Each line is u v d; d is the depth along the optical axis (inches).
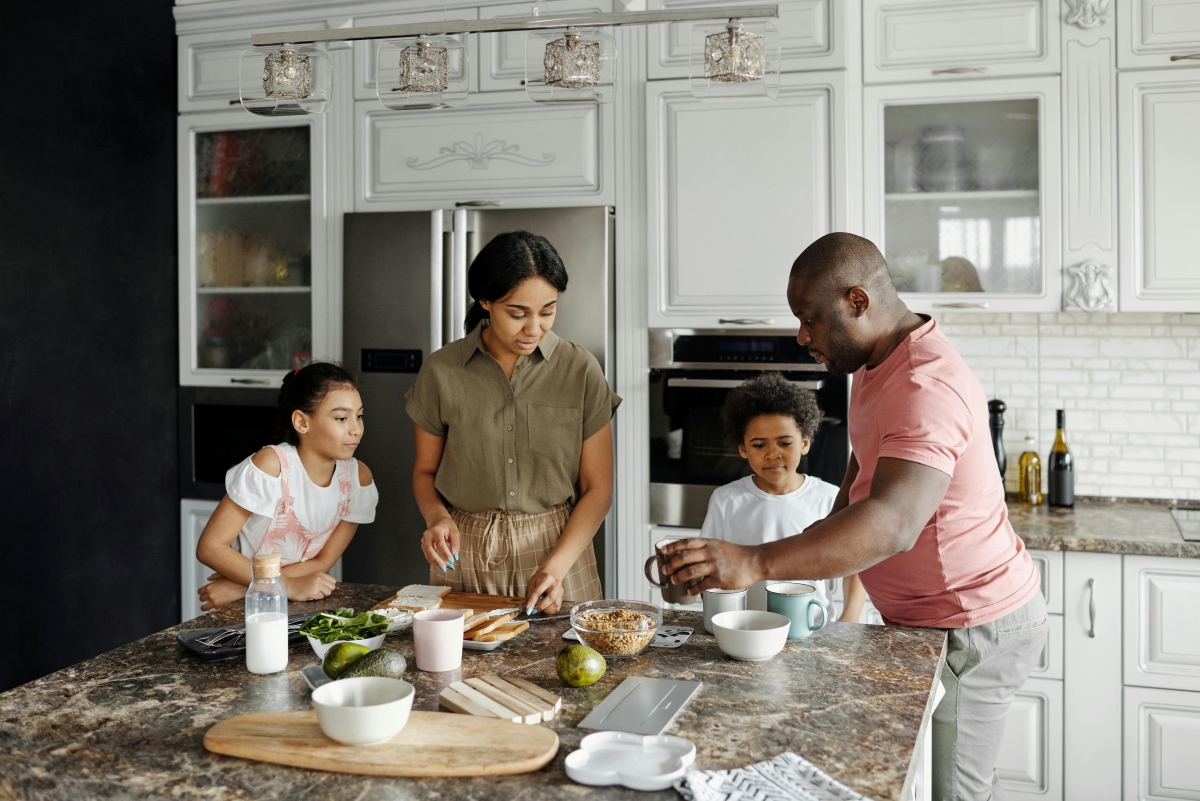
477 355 85.4
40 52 110.8
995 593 65.6
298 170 126.2
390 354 120.0
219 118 128.9
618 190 115.0
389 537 120.7
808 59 108.6
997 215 110.2
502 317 78.0
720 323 111.9
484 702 49.5
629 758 43.7
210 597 80.4
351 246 121.0
